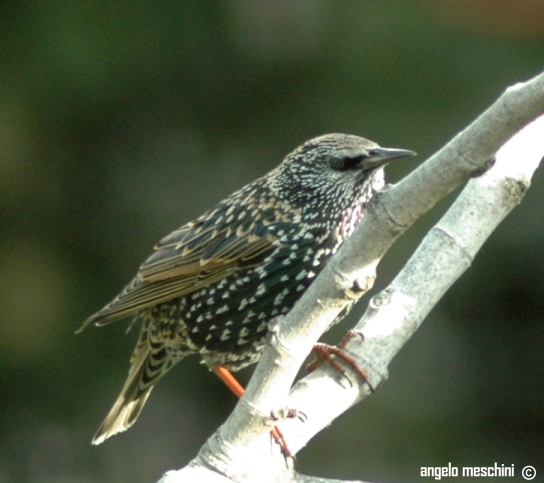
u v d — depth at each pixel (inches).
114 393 460.4
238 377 463.8
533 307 455.5
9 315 461.7
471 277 453.1
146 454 468.4
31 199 471.5
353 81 457.1
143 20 463.2
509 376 456.1
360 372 248.8
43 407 462.9
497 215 255.8
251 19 465.4
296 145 463.8
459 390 455.5
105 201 474.6
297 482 237.6
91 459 466.0
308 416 242.7
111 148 475.8
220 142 474.3
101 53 461.4
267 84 470.0
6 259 467.8
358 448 442.6
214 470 221.3
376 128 446.3
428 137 440.8
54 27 457.1
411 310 253.1
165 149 475.5
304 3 462.3
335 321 278.5
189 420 473.7
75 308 465.1
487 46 444.1
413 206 192.4
